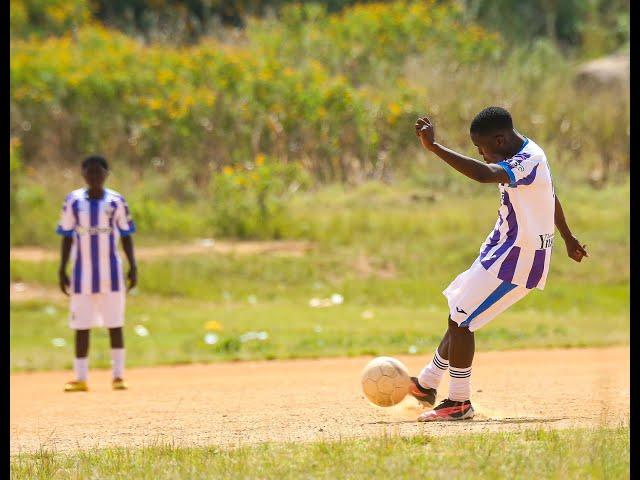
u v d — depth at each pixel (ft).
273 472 48.03
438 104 245.24
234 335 135.95
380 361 67.31
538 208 60.23
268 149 237.25
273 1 345.92
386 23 280.51
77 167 235.61
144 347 128.47
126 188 216.54
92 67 237.86
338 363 115.96
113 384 97.09
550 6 360.28
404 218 204.23
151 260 174.91
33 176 223.71
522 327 139.44
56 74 235.81
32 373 114.42
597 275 172.14
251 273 172.35
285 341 131.03
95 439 64.95
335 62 273.75
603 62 279.90
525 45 312.50
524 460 47.93
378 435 55.72
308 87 240.53
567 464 47.14
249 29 299.38
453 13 301.84
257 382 99.19
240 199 201.46
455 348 63.05
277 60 253.65
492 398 79.10
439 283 170.50
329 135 238.27
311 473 47.57
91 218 95.40
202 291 163.32
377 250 187.11
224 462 50.75
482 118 61.26
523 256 60.54
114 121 238.89
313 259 179.93
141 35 325.01
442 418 63.93
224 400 84.43
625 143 233.35
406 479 45.70
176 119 231.71
